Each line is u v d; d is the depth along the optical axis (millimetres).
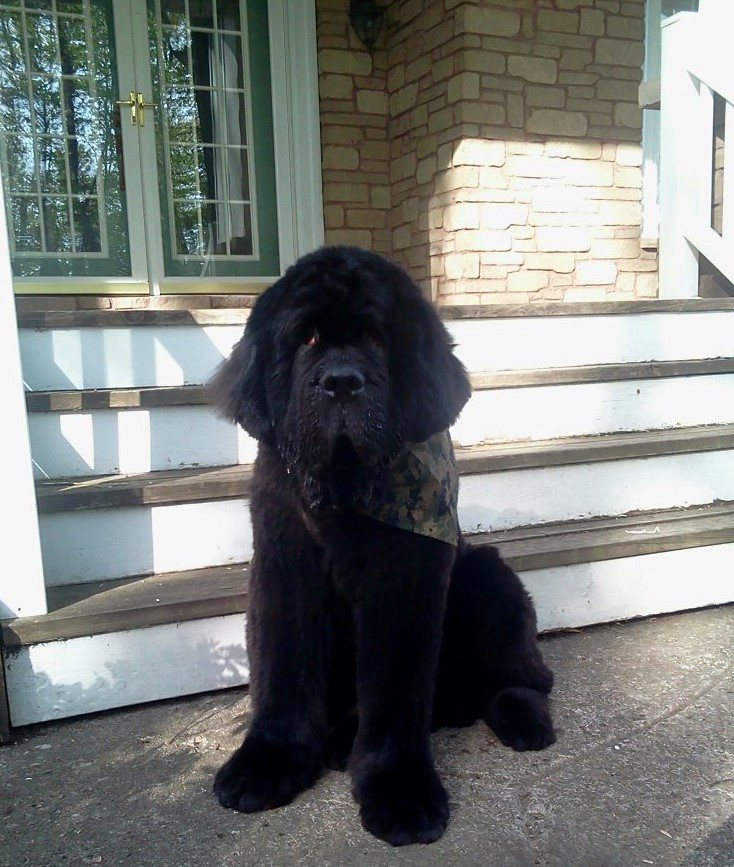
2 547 1465
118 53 3025
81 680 1510
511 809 1216
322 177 3447
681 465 2197
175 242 3238
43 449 1827
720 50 2631
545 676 1498
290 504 1249
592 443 2139
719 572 2037
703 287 2955
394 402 1175
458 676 1468
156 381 2012
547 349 2297
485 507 1988
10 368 1442
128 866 1093
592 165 3367
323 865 1095
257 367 1214
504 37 3107
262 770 1226
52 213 3025
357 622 1271
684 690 1594
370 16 3355
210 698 1606
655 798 1240
